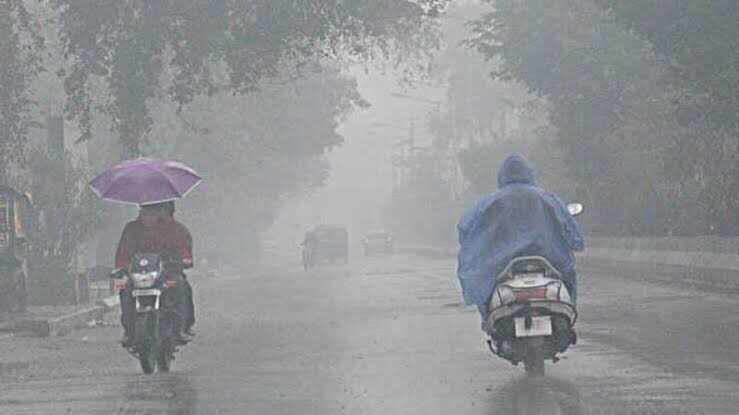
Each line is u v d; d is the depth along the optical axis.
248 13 83.44
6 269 65.38
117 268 38.75
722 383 29.55
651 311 54.16
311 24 84.56
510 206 31.61
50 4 87.81
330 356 39.69
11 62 67.81
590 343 40.66
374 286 92.25
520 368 34.03
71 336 58.66
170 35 83.62
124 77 84.12
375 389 30.47
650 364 34.06
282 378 33.69
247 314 65.94
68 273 76.12
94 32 83.19
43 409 28.83
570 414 25.31
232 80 87.06
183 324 39.19
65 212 77.94
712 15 69.00
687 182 94.69
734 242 73.00
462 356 38.00
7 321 60.59
